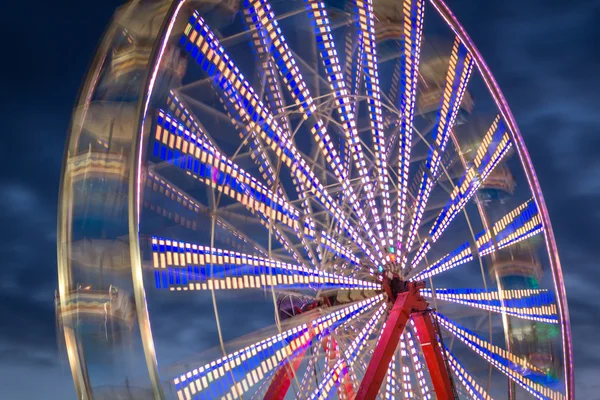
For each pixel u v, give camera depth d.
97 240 13.96
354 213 17.00
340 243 17.05
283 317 16.97
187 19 15.12
